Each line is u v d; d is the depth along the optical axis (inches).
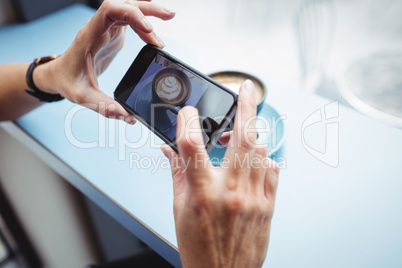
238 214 14.1
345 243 18.5
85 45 20.8
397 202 20.0
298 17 57.7
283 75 72.2
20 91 25.9
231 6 92.2
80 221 44.8
